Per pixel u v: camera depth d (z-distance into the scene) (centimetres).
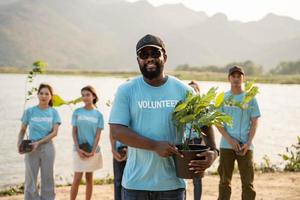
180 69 18488
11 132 1736
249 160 606
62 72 14562
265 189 822
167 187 345
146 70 338
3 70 14162
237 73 611
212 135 354
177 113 335
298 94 5200
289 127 2155
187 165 329
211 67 17762
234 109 604
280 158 1323
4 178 1001
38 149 657
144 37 341
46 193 662
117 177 608
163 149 325
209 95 333
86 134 680
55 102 689
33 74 749
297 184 866
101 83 6988
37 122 665
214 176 943
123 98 347
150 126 344
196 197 593
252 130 609
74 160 678
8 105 2848
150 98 344
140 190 346
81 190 808
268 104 3619
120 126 341
